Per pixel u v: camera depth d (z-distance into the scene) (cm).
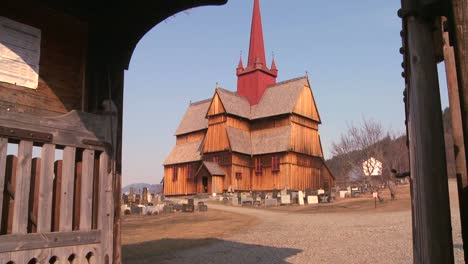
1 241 450
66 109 582
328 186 6444
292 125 6141
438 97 288
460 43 232
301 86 6462
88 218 545
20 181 476
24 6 548
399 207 3256
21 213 473
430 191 278
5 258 451
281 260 1212
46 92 561
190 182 6644
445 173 280
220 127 6312
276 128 6312
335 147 5731
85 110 603
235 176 6050
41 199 494
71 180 529
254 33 7394
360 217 2669
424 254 289
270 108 6462
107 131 588
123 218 3253
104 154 580
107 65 632
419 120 289
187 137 7312
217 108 6406
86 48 621
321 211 3478
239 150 6134
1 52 516
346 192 4997
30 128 493
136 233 2098
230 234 1962
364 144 4981
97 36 634
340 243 1535
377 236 1684
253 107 6781
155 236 1936
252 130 6625
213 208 4312
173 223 2691
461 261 1011
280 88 6725
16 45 533
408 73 373
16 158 486
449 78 337
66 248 509
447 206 276
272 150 6072
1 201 457
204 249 1465
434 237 273
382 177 4728
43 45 566
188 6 566
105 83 625
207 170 5978
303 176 6156
